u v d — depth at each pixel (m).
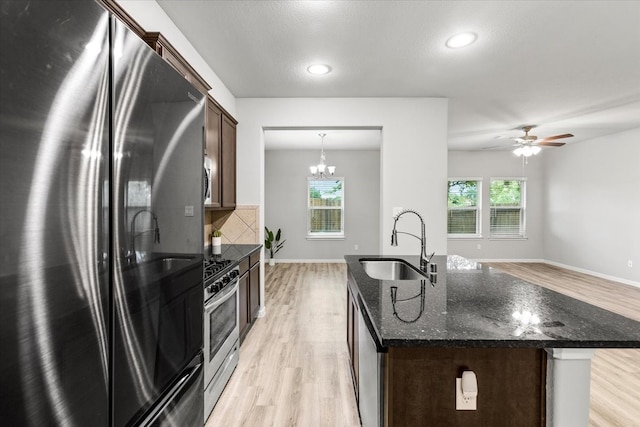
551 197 7.20
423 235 2.34
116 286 0.81
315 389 2.28
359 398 1.90
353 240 7.44
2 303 0.54
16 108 0.56
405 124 3.67
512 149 7.22
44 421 0.62
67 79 0.66
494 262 7.42
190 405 1.21
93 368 0.74
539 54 2.69
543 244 7.46
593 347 1.00
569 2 2.02
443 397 1.14
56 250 0.64
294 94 3.58
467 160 7.52
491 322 1.16
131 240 0.87
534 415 1.13
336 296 4.63
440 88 3.43
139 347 0.90
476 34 2.39
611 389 2.30
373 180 7.40
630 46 2.56
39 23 0.60
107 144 0.78
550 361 1.08
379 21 2.22
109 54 0.78
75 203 0.69
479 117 4.59
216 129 2.93
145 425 0.92
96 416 0.75
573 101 3.88
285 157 7.38
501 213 7.54
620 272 5.56
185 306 1.19
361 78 3.17
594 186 6.09
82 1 0.70
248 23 2.24
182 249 1.17
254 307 3.45
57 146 0.64
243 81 3.22
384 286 1.71
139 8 1.83
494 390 1.13
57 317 0.65
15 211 0.56
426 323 1.15
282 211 7.41
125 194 0.84
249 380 2.40
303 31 2.35
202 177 1.33
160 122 1.01
